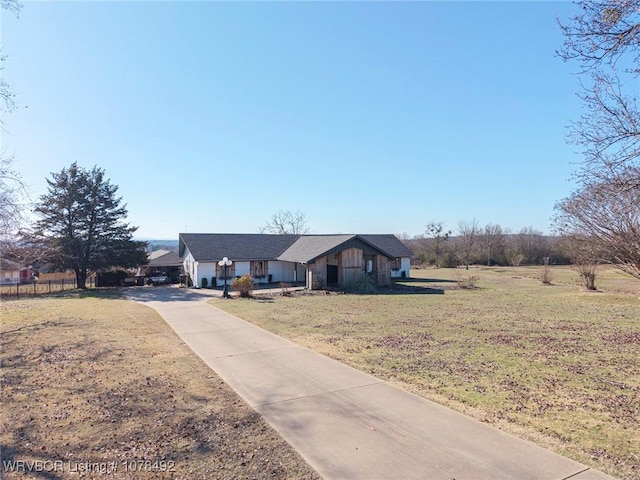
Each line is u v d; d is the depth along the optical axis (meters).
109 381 7.32
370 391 6.79
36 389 6.86
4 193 12.13
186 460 4.48
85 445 4.83
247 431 5.24
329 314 15.89
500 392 6.78
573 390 6.90
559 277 36.62
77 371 7.96
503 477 4.08
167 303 20.14
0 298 23.33
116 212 31.78
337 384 7.17
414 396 6.54
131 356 9.23
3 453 4.62
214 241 31.84
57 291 29.19
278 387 7.03
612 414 5.83
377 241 36.69
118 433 5.16
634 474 4.14
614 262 11.93
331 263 29.92
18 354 9.33
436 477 4.10
